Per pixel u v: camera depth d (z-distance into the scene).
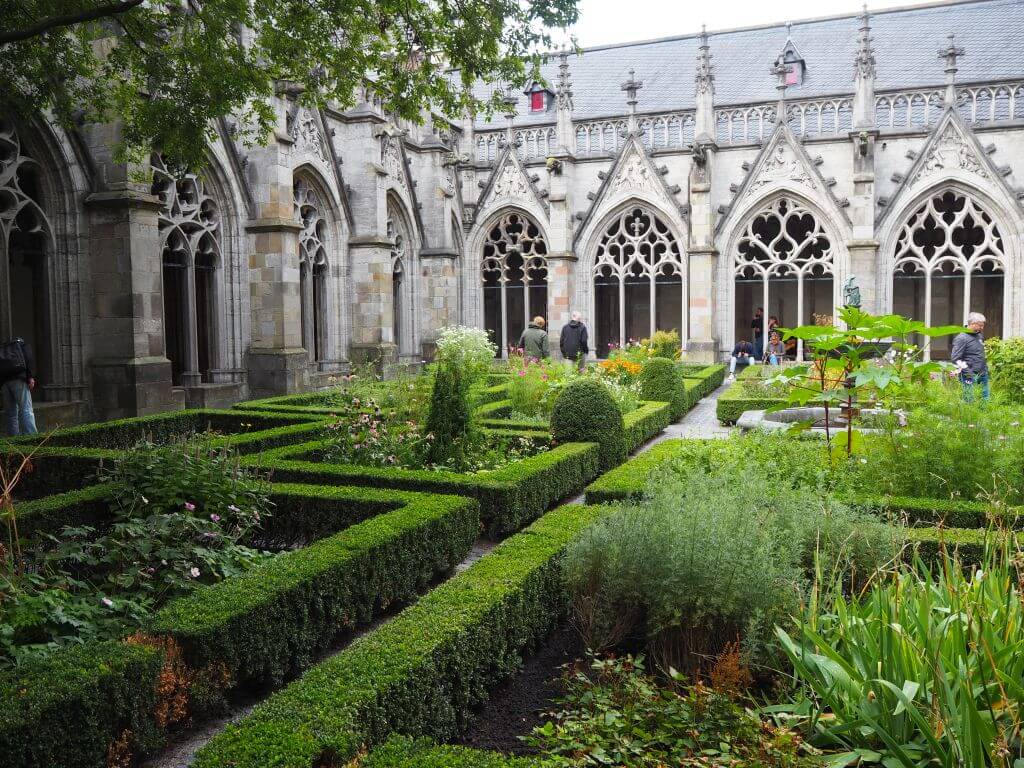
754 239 29.06
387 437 10.30
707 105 29.16
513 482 8.74
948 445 7.77
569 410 11.82
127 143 13.42
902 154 27.81
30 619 4.89
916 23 31.17
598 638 5.13
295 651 5.47
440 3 12.01
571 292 31.25
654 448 10.87
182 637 4.70
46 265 15.63
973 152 26.53
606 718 3.98
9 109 12.84
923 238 35.16
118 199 15.65
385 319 24.78
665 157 30.50
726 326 29.55
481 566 5.58
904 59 30.06
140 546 6.04
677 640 4.92
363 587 6.18
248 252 20.33
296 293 20.73
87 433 11.91
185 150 12.68
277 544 7.99
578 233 31.17
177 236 18.44
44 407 15.16
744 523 5.26
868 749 3.72
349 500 7.77
